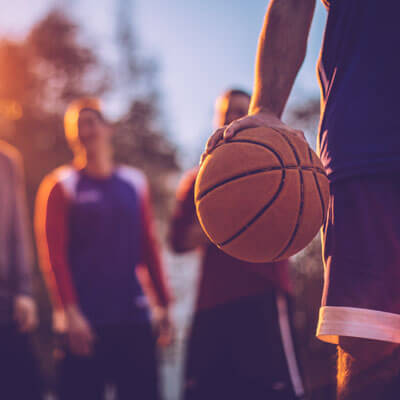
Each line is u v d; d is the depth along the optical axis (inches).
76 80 722.2
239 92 128.5
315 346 170.7
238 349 114.8
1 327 147.6
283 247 54.9
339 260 52.9
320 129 59.6
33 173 658.2
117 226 153.8
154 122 719.7
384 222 51.0
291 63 58.1
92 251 151.6
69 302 146.7
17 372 148.6
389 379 48.7
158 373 155.7
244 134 56.2
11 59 690.2
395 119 52.7
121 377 151.6
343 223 53.4
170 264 514.3
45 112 705.0
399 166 51.4
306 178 54.4
